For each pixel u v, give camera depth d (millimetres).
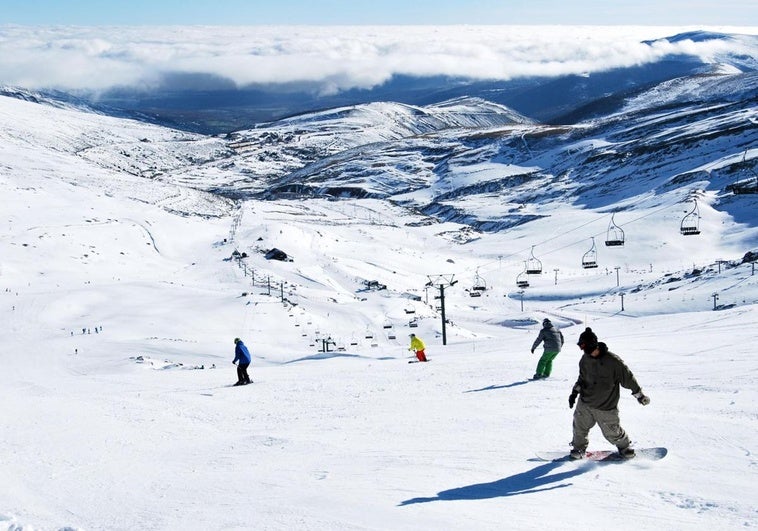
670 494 7781
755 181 67250
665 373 16594
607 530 6781
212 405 18078
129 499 9281
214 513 8227
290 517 7770
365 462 10375
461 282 145625
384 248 171250
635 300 97125
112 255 138250
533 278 145125
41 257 126562
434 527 7129
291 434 13266
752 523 6711
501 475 9078
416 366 24516
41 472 11148
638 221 171375
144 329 79000
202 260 144750
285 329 84562
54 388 24109
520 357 24641
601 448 10086
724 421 10883
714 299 80500
